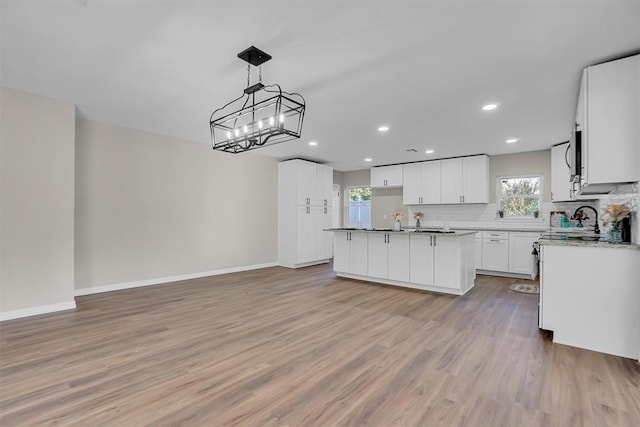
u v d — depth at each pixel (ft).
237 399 6.23
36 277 11.34
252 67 8.86
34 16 6.66
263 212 21.81
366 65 8.71
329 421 5.57
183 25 6.98
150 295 14.17
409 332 9.79
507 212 20.35
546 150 18.81
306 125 14.21
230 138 10.34
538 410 5.85
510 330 9.96
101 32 7.28
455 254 14.35
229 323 10.58
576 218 17.06
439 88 10.18
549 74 9.12
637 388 6.57
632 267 7.99
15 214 10.92
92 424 5.48
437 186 21.77
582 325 8.56
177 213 17.30
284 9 6.40
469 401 6.15
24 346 8.67
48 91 10.91
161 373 7.23
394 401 6.16
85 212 14.14
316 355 8.19
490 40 7.44
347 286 16.12
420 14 6.51
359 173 28.22
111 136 14.87
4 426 5.41
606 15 6.46
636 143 7.78
